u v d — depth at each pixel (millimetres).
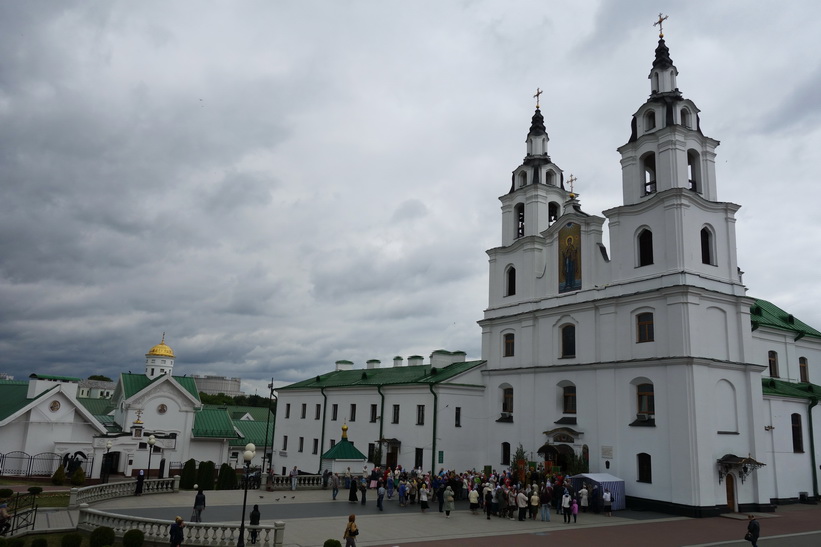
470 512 33438
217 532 22672
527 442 44406
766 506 35781
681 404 34500
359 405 55938
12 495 34344
